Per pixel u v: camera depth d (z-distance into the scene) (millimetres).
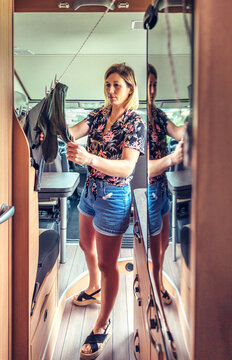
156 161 1120
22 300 1565
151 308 1214
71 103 4254
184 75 719
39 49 4086
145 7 1804
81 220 2436
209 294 676
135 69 4242
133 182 4039
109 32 3729
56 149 1756
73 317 2547
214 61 625
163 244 996
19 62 4125
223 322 682
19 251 1556
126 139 1987
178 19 765
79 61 4184
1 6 1337
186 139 713
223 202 655
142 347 1554
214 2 613
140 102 4258
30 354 1601
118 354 2123
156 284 1111
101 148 2086
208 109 634
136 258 1955
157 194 1103
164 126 962
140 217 1870
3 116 1395
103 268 2131
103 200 2043
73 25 3545
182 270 775
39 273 1837
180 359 792
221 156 644
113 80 1978
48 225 3365
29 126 1741
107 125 2098
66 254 3645
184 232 750
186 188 722
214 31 619
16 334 1576
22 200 1543
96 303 2732
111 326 2408
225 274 670
